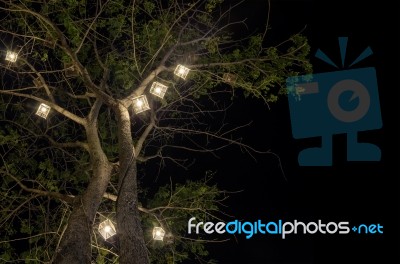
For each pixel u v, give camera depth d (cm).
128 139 877
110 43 1174
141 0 1182
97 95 949
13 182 1153
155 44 1190
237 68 1178
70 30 1051
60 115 1245
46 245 1041
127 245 733
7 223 1110
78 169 1161
